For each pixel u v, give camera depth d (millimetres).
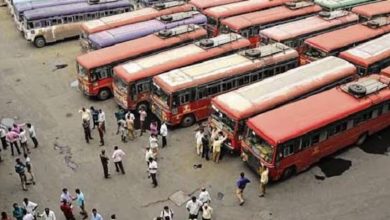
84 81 33438
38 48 43156
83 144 29375
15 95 35250
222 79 30031
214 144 26719
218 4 42344
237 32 37625
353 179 25766
